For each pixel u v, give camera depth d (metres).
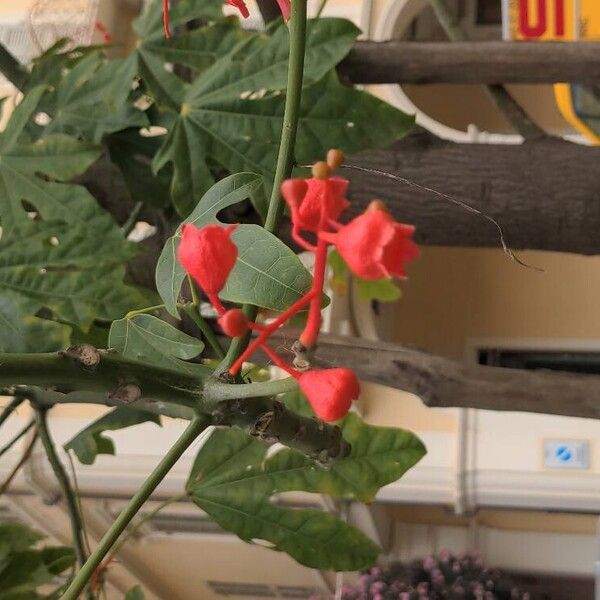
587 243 0.80
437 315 2.63
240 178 0.55
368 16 2.21
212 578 2.85
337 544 0.69
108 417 0.82
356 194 0.80
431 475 2.15
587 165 0.78
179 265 0.55
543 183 0.78
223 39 0.79
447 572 2.31
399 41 0.81
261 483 0.69
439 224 0.80
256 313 0.55
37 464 2.12
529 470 2.12
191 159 0.75
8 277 0.70
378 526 2.31
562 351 2.57
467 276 2.64
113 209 0.91
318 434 0.59
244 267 0.53
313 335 0.51
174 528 2.56
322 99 0.73
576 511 2.18
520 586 2.44
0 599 0.80
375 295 1.13
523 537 2.47
